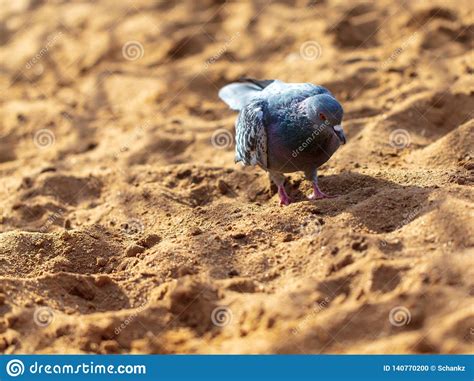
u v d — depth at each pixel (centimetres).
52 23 3306
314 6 2980
